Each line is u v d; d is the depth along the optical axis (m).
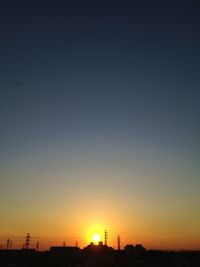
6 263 118.62
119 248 161.50
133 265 117.88
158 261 131.62
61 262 126.75
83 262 127.94
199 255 149.00
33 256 143.25
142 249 157.50
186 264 126.19
